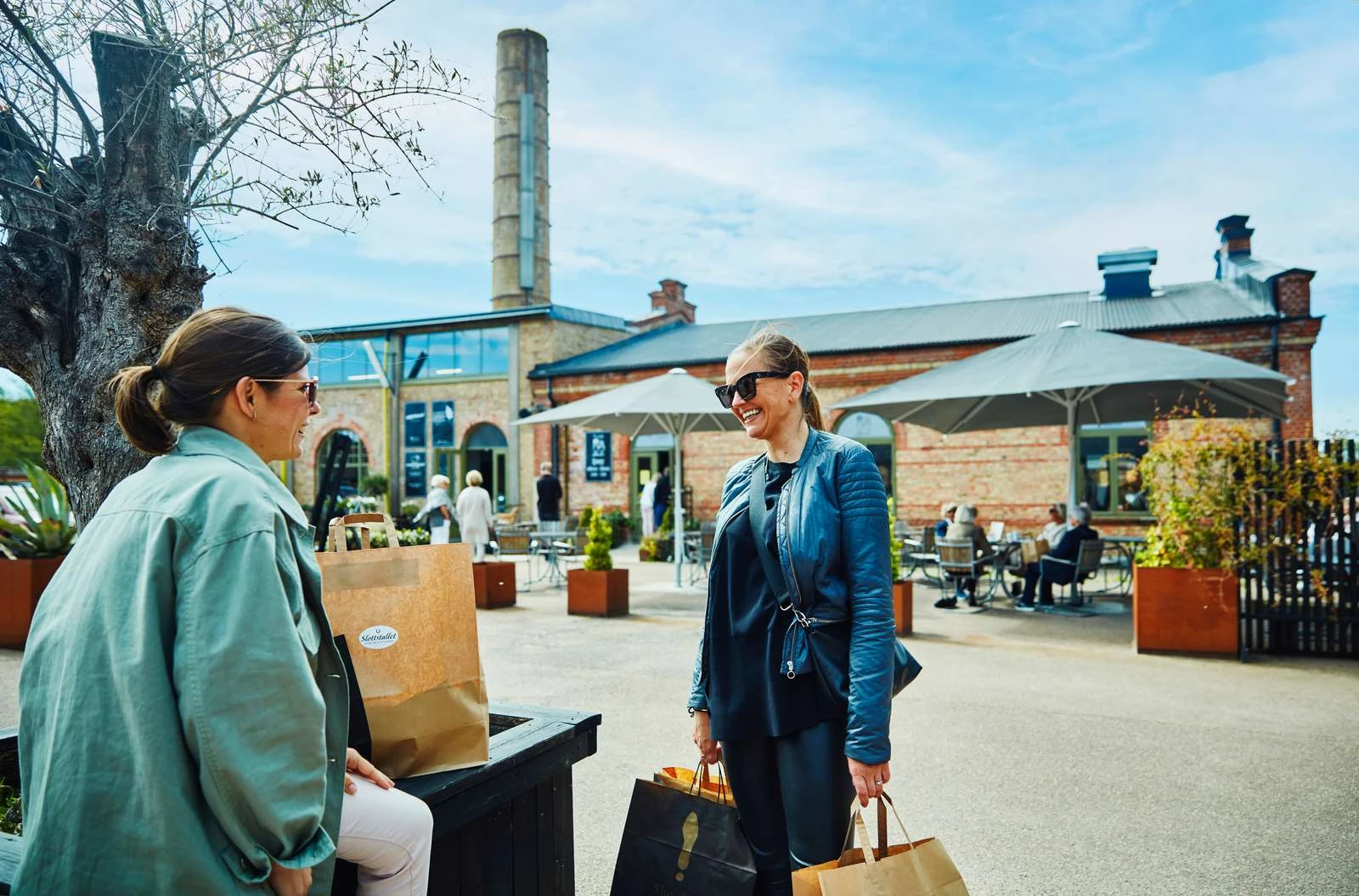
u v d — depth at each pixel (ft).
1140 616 23.88
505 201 100.48
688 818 7.16
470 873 6.79
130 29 9.12
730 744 6.99
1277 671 21.61
